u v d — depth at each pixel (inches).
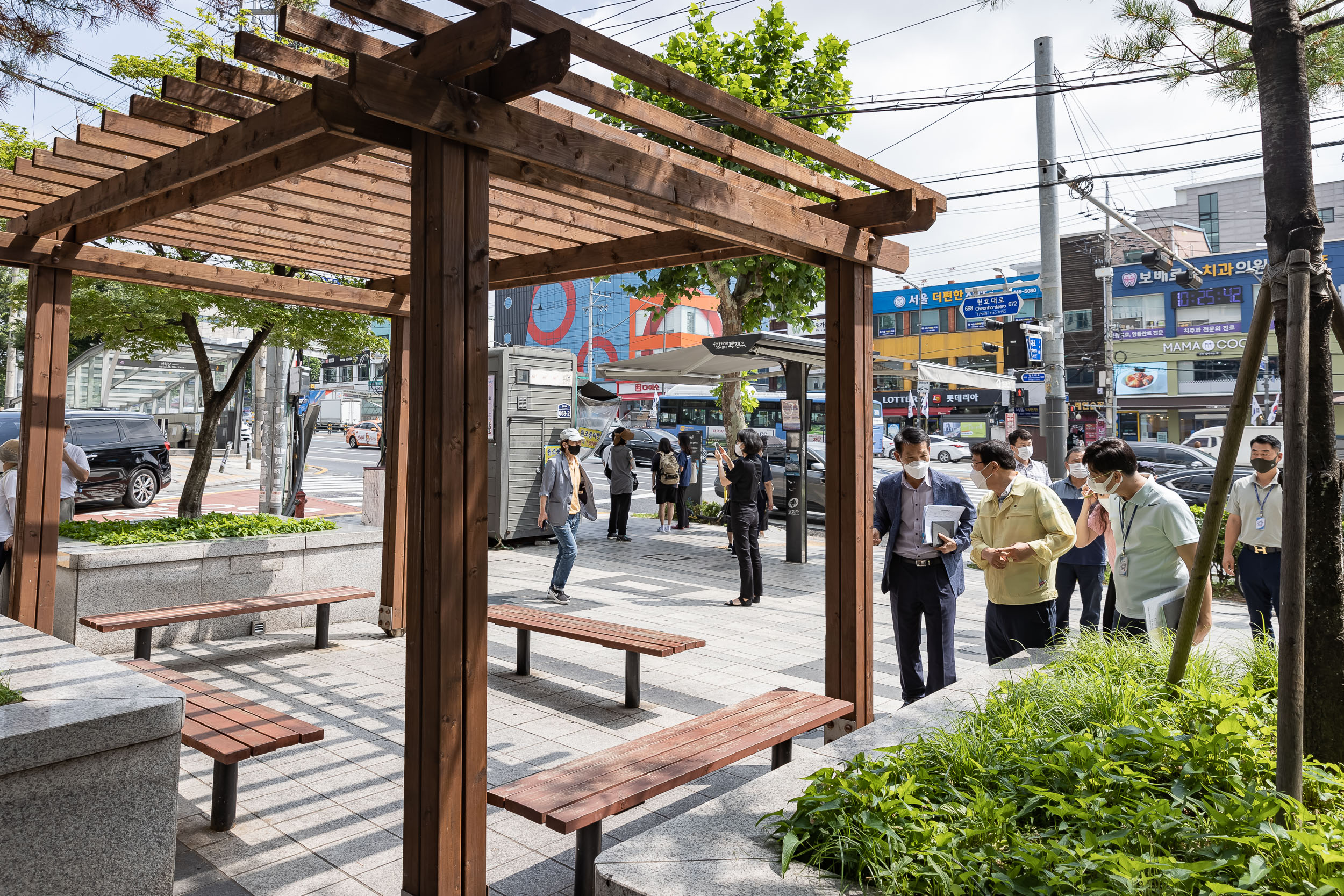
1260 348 119.0
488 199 116.4
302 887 127.5
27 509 203.6
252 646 266.5
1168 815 88.2
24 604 202.5
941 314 1620.3
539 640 284.8
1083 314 1520.7
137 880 110.7
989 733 115.2
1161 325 1456.7
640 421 1346.0
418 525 104.7
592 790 118.3
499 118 107.3
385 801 157.9
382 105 95.2
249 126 121.0
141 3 141.8
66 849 103.9
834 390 169.2
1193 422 1429.6
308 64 119.7
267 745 138.1
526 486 505.0
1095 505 201.0
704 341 441.4
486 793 107.6
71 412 613.3
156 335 324.2
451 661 102.7
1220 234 1641.2
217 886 127.3
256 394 586.9
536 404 509.4
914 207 158.2
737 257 176.1
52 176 174.1
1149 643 155.7
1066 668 144.3
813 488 673.0
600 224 186.5
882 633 310.8
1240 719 116.6
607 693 226.5
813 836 88.4
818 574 435.2
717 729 146.1
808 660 263.7
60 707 109.2
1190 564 166.2
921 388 1090.1
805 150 145.3
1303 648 95.9
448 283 103.8
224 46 319.9
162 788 113.1
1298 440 98.1
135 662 189.3
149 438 650.8
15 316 713.6
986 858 82.4
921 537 192.7
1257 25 121.5
